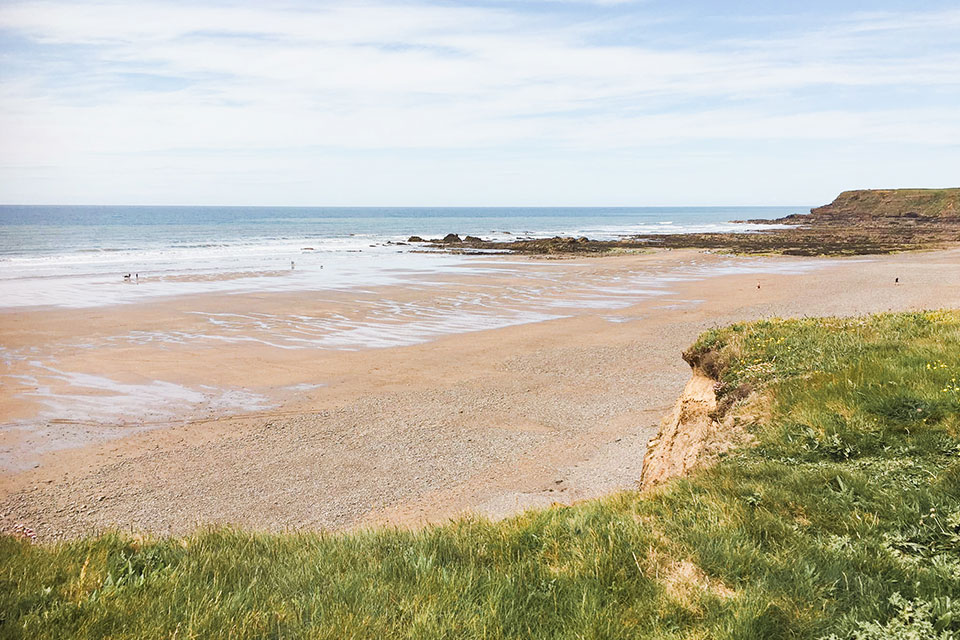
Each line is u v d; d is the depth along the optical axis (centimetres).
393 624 427
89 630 414
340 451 1588
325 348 2692
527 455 1558
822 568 491
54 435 1681
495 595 467
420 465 1501
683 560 525
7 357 2477
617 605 464
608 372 2325
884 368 942
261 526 1207
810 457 770
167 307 3612
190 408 1917
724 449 904
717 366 1211
